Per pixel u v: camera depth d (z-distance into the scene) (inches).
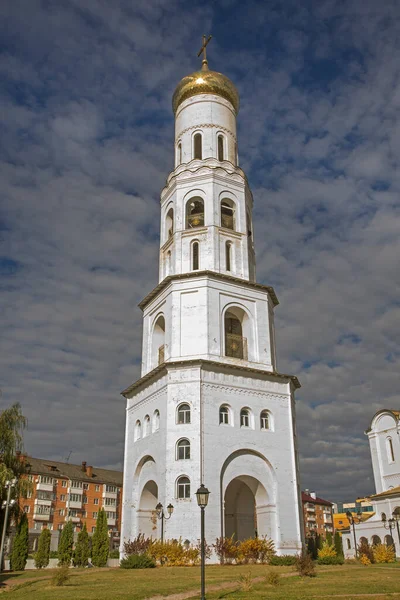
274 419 1536.7
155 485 1567.4
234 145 1943.9
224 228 1716.3
